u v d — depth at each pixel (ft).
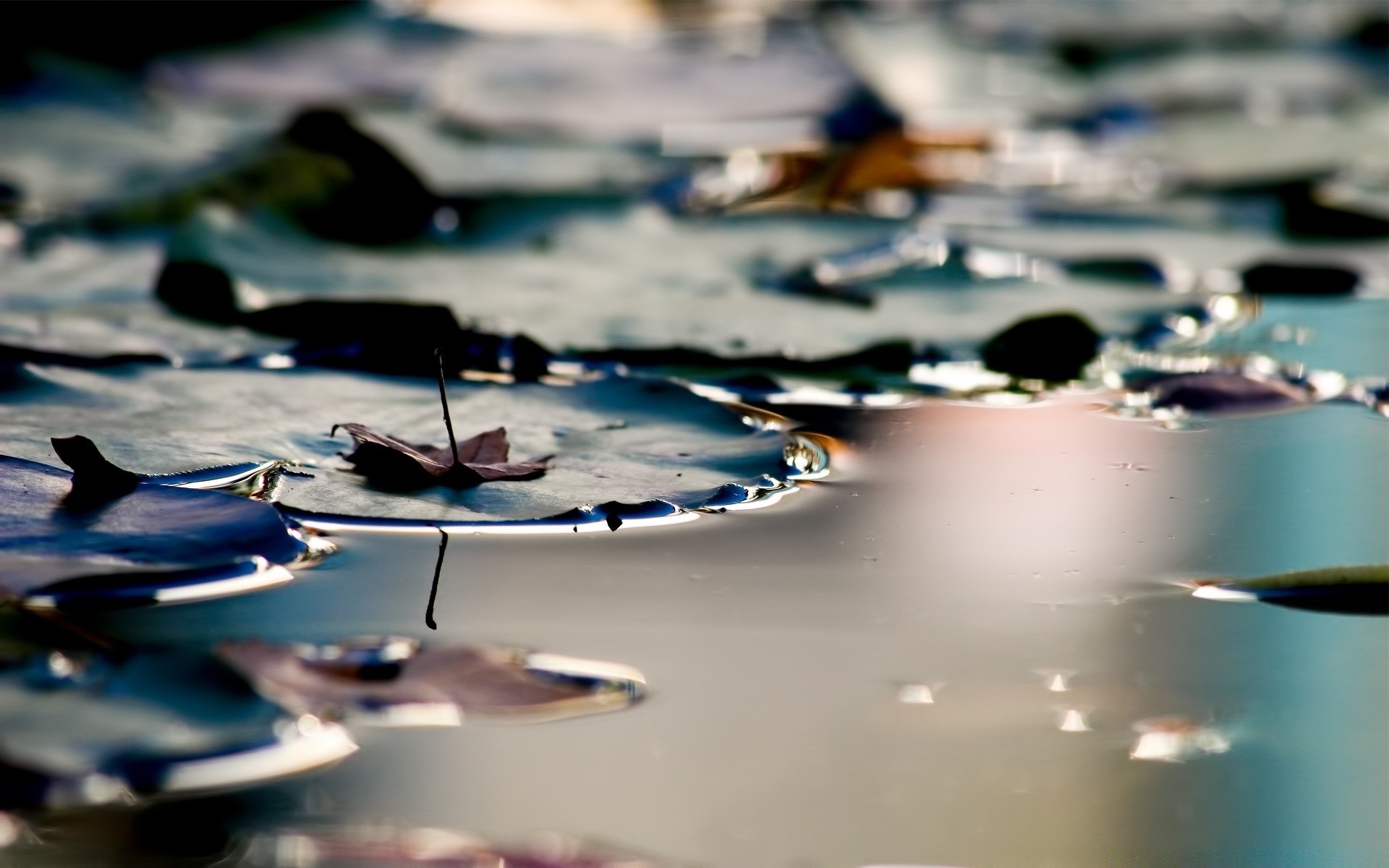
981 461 4.83
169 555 4.38
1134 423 5.00
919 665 4.30
